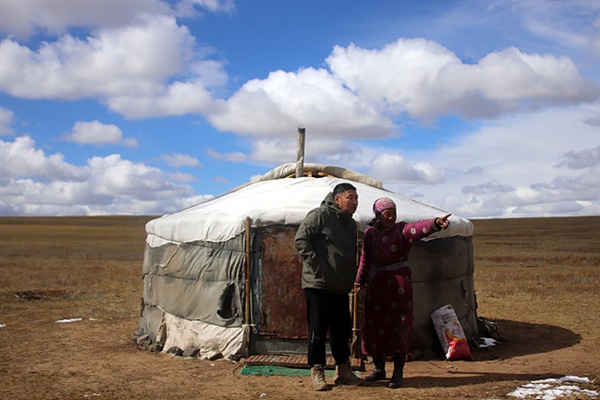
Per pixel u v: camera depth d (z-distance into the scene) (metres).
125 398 5.62
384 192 9.08
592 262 27.27
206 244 7.67
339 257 5.58
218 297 7.45
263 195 8.16
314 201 7.70
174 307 8.09
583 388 5.73
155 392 5.80
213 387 5.95
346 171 9.51
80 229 75.94
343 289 5.66
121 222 99.56
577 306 12.44
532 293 14.83
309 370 6.55
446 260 7.99
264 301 7.21
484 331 8.98
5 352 8.04
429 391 5.62
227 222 7.43
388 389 5.71
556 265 25.58
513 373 6.51
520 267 24.42
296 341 7.13
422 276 7.61
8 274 20.05
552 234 61.78
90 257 31.62
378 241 5.83
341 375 5.92
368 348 5.91
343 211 5.64
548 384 5.87
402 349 5.74
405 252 5.78
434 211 8.70
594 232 64.56
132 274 20.95
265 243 7.25
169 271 8.25
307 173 9.38
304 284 5.70
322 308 5.67
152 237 9.01
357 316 7.03
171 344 8.04
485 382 6.01
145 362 7.30
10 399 5.63
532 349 8.12
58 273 20.78
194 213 8.23
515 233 64.38
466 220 8.95
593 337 8.95
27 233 64.00
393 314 5.76
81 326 10.31
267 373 6.45
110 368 6.97
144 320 8.99
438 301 7.87
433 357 7.49
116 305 13.09
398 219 7.55
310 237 5.57
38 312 11.99
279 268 7.20
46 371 6.84
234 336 7.25
